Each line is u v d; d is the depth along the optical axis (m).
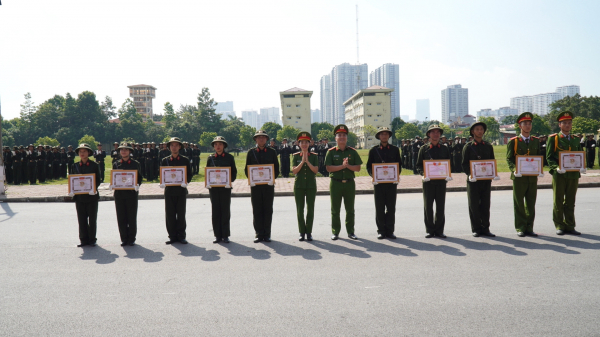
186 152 24.41
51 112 99.62
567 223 7.67
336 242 7.58
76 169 7.73
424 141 22.42
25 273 5.89
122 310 4.50
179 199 7.70
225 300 4.75
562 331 3.86
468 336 3.78
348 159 7.92
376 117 113.25
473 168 7.60
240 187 16.61
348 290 5.00
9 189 17.25
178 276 5.68
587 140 22.14
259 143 8.11
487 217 7.71
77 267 6.18
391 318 4.19
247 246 7.39
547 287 4.96
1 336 3.91
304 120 115.88
